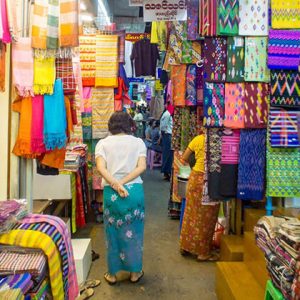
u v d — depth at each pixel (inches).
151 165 380.2
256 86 120.2
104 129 185.2
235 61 119.6
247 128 121.6
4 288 57.4
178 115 189.2
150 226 184.5
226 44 120.1
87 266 126.6
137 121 423.5
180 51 158.6
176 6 143.5
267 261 68.9
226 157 124.4
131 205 115.7
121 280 122.6
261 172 121.4
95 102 184.7
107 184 117.0
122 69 187.8
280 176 118.7
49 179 134.8
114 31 186.4
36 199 134.3
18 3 97.8
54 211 140.5
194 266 135.3
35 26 98.4
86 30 185.2
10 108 101.4
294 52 114.9
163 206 226.8
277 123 116.9
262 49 119.2
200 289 117.0
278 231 67.6
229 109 121.1
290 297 58.3
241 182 122.7
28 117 102.3
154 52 228.2
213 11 118.6
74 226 151.6
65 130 107.6
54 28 100.0
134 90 426.9
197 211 137.4
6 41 82.8
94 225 183.9
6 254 68.0
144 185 293.7
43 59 101.4
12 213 73.0
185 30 153.7
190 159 140.1
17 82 99.5
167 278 124.6
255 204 137.3
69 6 98.2
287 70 116.3
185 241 142.1
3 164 100.4
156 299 110.3
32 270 63.2
